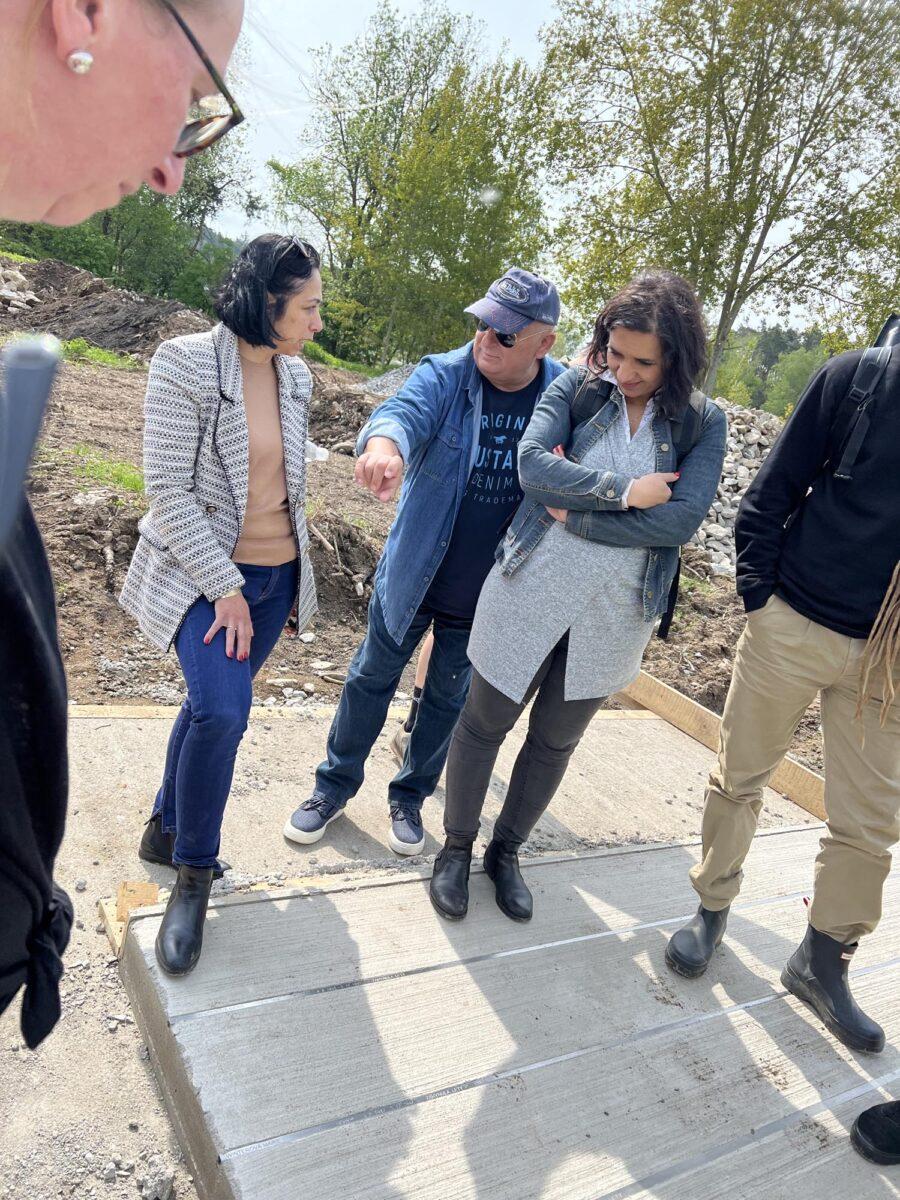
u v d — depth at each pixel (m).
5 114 0.63
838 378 2.50
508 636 2.56
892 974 2.98
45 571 0.88
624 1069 2.34
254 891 2.66
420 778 3.38
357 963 2.47
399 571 2.94
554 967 2.66
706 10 21.59
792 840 3.73
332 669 4.82
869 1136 2.24
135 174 0.74
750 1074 2.43
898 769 2.54
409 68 33.72
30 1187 1.91
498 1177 1.96
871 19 13.62
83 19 0.62
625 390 2.48
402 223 34.38
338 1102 2.04
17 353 0.53
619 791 4.13
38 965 0.90
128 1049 2.27
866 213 22.12
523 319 2.73
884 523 2.43
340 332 42.34
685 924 3.01
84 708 3.64
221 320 2.44
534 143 25.95
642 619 2.55
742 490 11.25
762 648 2.62
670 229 23.58
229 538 2.50
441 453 2.90
